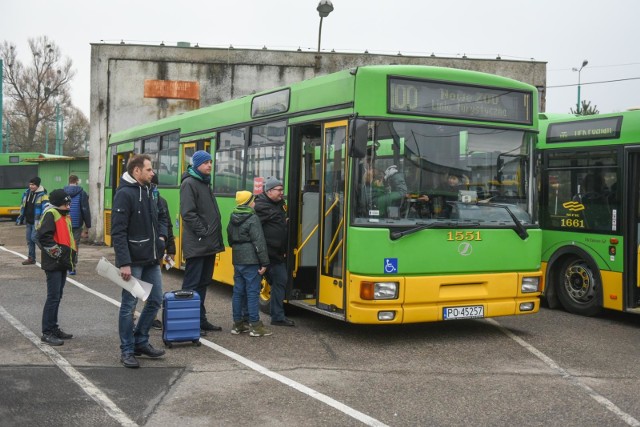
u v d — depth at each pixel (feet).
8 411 17.84
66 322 29.53
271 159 32.40
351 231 25.30
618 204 31.73
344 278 25.84
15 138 198.90
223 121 38.22
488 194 27.22
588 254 33.19
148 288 22.21
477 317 26.73
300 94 29.96
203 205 27.48
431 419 17.92
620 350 26.32
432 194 26.17
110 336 26.81
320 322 30.71
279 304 29.63
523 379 21.91
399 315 25.26
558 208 35.01
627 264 31.30
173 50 70.33
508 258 27.30
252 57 70.49
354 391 20.29
